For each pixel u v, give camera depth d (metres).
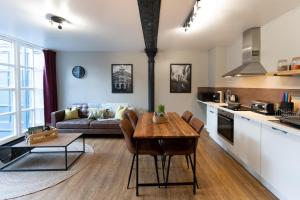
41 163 3.63
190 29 4.04
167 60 6.34
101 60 6.36
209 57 6.25
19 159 3.82
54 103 6.23
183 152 2.76
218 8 3.01
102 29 4.07
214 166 3.51
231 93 5.15
